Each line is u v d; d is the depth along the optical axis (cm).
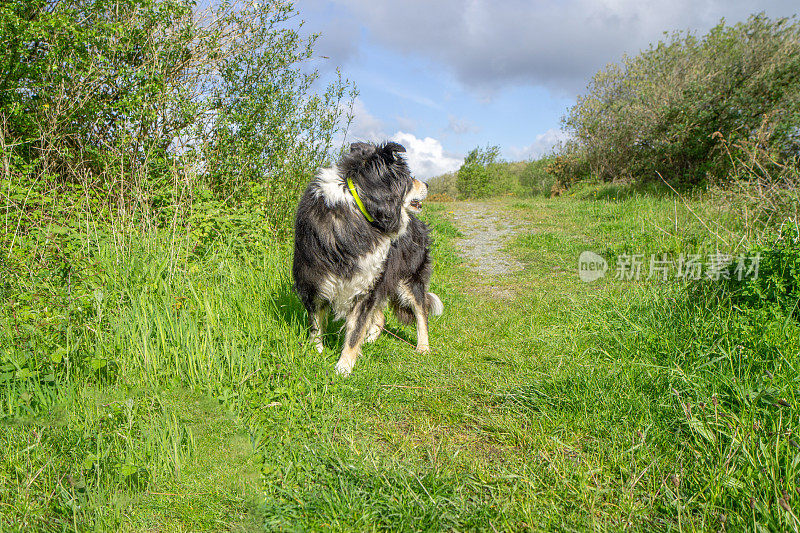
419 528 182
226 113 579
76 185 506
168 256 417
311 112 630
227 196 587
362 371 325
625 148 1527
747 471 194
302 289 342
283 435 241
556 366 323
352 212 313
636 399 260
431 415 274
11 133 491
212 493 193
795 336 277
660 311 375
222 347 305
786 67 1040
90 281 338
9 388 232
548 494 199
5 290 316
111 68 514
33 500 180
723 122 1098
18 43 445
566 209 1172
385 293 349
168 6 529
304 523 183
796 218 474
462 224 1067
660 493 198
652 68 1398
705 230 631
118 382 258
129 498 186
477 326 433
